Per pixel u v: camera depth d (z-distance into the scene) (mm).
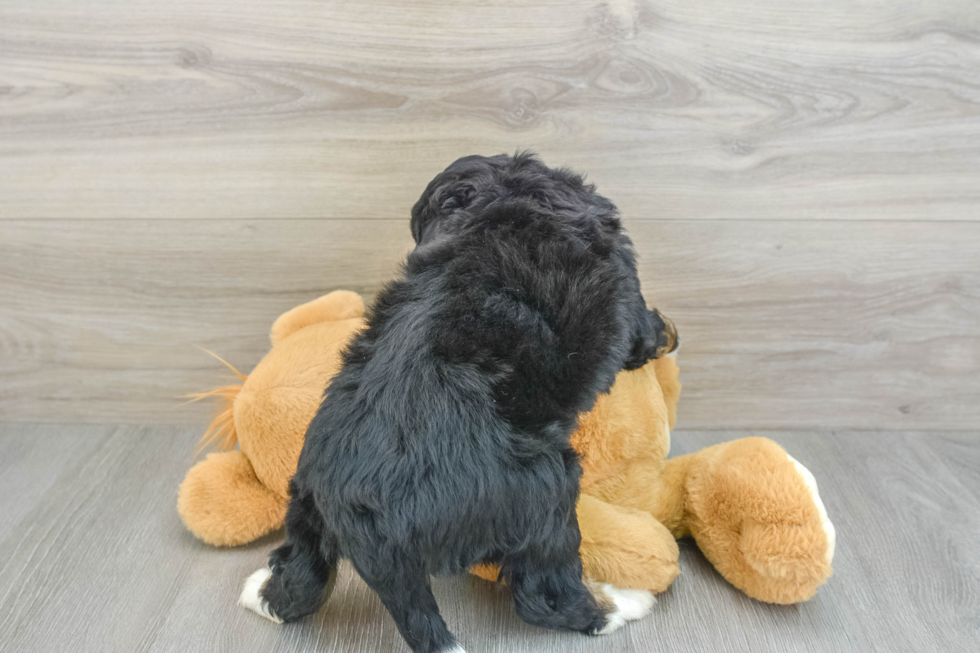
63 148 1402
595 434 1111
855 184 1423
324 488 888
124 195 1440
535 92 1363
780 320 1541
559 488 913
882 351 1563
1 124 1380
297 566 983
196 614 1107
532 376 900
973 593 1159
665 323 1260
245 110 1375
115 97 1364
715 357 1578
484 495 866
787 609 1121
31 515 1326
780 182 1424
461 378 875
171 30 1319
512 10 1303
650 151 1406
